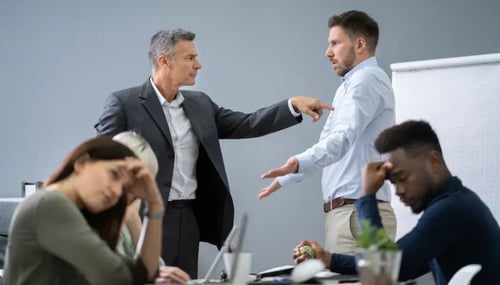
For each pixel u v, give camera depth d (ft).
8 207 12.43
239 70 18.54
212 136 13.24
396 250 5.65
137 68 19.38
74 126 19.84
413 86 15.28
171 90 12.99
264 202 18.15
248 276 7.86
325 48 17.80
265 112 13.51
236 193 18.39
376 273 5.57
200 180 13.17
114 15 19.63
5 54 20.49
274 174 11.33
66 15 20.03
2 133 20.49
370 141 12.30
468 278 6.91
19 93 20.36
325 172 12.64
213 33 18.79
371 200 7.80
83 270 6.85
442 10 16.76
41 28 20.24
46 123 20.12
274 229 18.02
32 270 6.96
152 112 12.76
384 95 12.35
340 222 12.29
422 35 16.93
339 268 8.38
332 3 17.75
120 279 6.94
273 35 18.28
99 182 7.03
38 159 20.15
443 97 14.97
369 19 12.75
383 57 17.22
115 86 19.53
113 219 7.37
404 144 8.03
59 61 20.04
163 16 19.22
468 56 15.08
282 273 8.97
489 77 14.62
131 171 7.32
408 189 8.05
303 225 17.79
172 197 12.71
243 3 18.54
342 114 12.10
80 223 6.90
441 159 8.14
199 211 13.19
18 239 6.93
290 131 18.01
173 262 12.62
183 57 12.95
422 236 7.80
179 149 12.89
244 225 7.08
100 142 7.26
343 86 12.78
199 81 18.86
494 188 14.44
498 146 14.46
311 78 17.92
